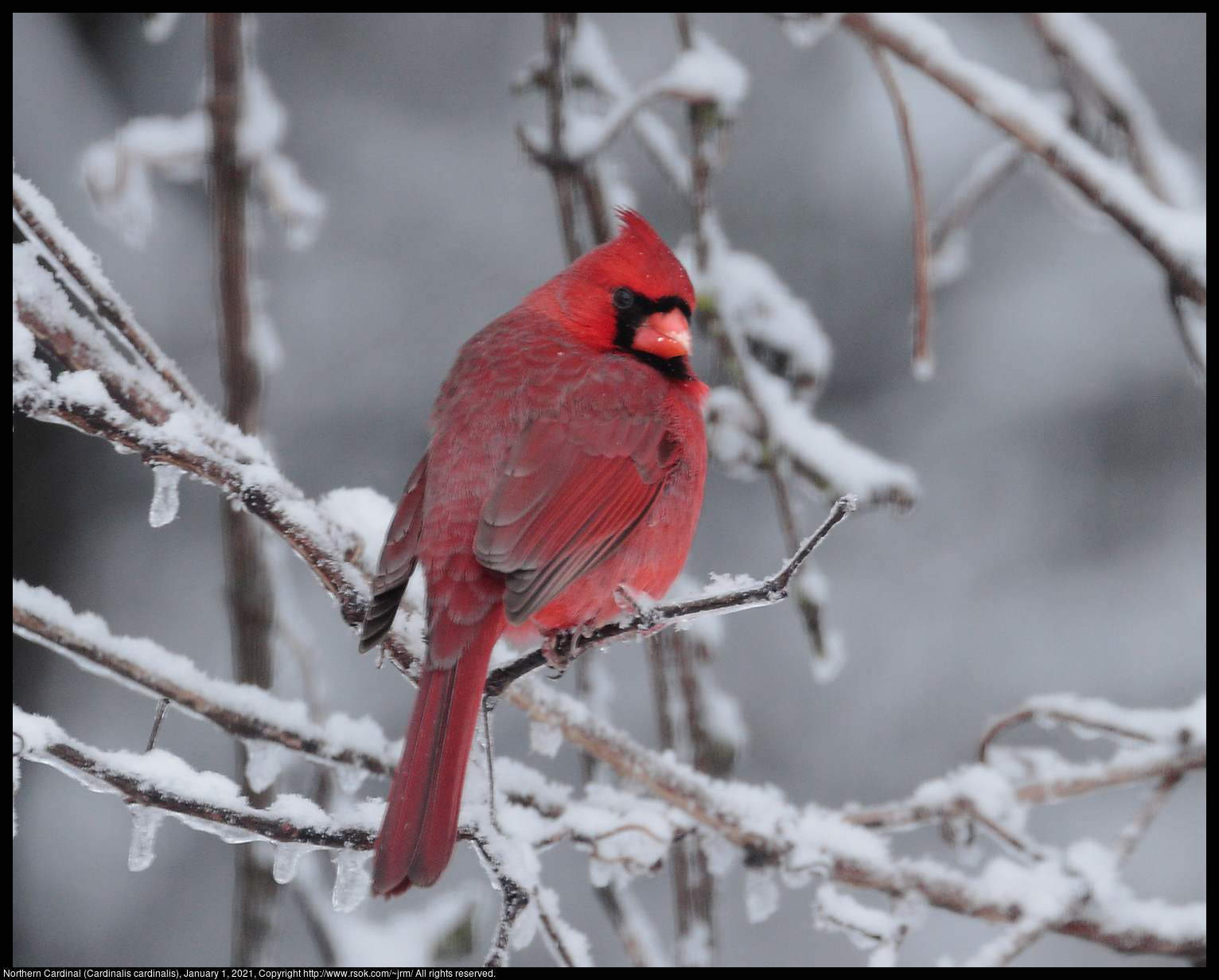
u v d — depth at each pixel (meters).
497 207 11.80
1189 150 10.90
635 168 11.45
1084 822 10.48
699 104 6.91
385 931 5.88
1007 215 11.65
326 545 4.81
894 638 11.14
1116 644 10.88
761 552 11.28
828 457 6.48
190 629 11.09
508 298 11.66
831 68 11.49
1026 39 11.15
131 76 11.52
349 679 10.70
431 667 4.71
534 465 5.11
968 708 10.91
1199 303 6.45
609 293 5.85
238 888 6.00
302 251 11.62
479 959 6.27
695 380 6.03
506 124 11.93
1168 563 11.01
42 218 4.67
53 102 11.24
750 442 6.54
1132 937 5.52
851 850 5.54
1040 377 11.48
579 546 5.10
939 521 11.36
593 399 5.33
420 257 11.71
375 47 12.01
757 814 5.48
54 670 10.83
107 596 11.09
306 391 11.42
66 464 11.30
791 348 6.67
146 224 7.21
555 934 5.03
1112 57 7.25
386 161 11.84
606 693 6.91
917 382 11.51
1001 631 11.05
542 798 5.45
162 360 4.85
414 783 4.41
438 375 11.51
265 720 4.98
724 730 6.58
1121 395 11.35
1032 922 5.42
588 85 7.27
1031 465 11.38
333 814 4.61
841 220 11.49
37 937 10.35
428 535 5.00
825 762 10.91
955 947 10.09
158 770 4.49
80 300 4.89
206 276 11.41
